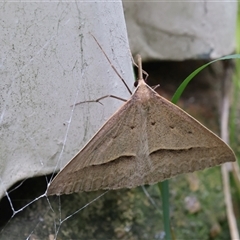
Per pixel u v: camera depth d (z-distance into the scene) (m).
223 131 0.16
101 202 0.14
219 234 0.15
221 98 0.16
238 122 0.16
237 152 0.16
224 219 0.15
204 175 0.15
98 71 0.12
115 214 0.14
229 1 0.15
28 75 0.11
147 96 0.12
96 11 0.12
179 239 0.15
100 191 0.14
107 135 0.11
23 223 0.12
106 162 0.11
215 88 0.16
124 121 0.11
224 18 0.15
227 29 0.15
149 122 0.12
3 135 0.11
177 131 0.12
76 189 0.11
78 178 0.11
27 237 0.12
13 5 0.11
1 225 0.12
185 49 0.14
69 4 0.11
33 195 0.13
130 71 0.12
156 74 0.16
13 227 0.12
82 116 0.12
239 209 0.16
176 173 0.12
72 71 0.12
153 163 0.12
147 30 0.14
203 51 0.15
